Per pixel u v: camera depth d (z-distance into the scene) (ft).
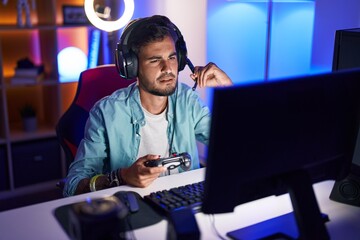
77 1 10.80
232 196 3.06
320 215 3.27
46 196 9.86
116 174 4.50
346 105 3.42
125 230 3.18
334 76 3.26
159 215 3.77
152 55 4.75
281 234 3.50
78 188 4.61
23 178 9.93
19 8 9.39
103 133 5.07
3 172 9.73
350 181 4.08
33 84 9.57
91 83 5.77
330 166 3.63
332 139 3.43
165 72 4.81
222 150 2.86
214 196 3.02
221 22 9.96
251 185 3.20
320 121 3.26
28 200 9.64
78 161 4.95
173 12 10.24
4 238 3.43
